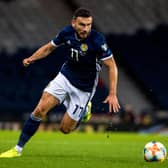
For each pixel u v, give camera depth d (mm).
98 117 97938
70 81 31000
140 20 126812
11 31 120375
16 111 116188
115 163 28188
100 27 126500
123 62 128000
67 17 126750
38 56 30406
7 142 47812
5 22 120812
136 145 47844
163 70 126938
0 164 26250
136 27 127188
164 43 128250
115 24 126938
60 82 30828
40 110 29922
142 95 124688
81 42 29500
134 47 128250
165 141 56688
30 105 117312
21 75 120625
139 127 95500
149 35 128125
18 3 124375
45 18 124688
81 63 30484
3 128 103938
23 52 120625
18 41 120125
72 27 29703
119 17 127062
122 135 75125
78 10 28297
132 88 124938
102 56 29078
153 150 29109
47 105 30156
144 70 127188
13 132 76625
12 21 121312
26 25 121750
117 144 49281
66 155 34312
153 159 29109
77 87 31250
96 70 31203
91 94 32094
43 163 27203
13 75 120500
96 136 69875
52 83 30797
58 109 111062
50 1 127750
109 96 28656
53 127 96750
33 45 120250
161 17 126938
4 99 117562
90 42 29422
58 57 122438
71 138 62500
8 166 25562
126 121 94625
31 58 30438
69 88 31109
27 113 109688
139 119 100438
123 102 122062
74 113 32094
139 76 126500
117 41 128250
